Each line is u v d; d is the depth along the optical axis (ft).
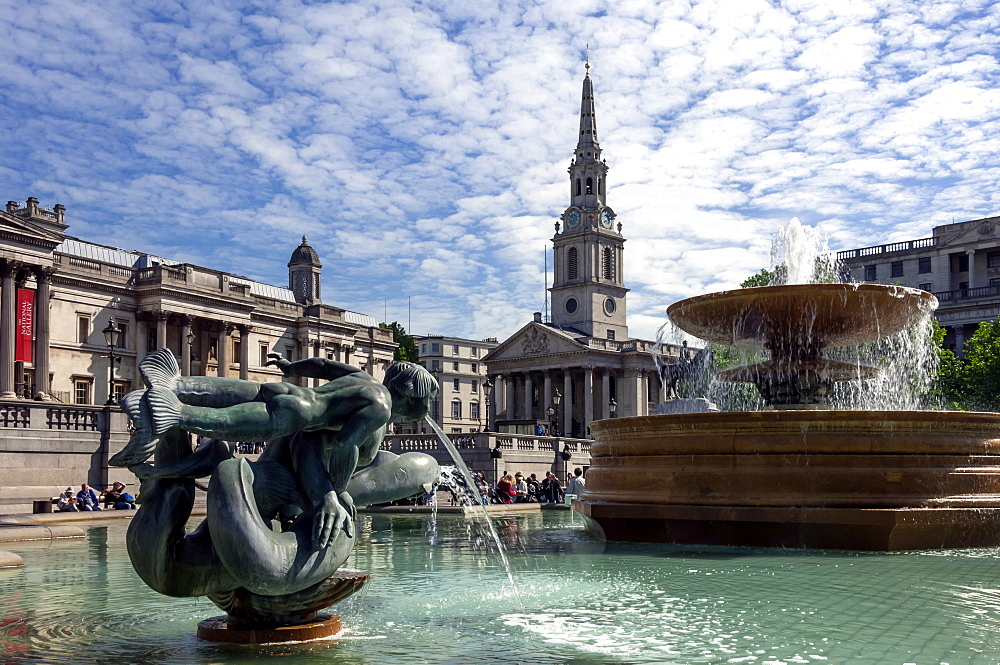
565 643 16.72
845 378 54.75
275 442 17.44
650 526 37.04
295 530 15.94
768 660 15.24
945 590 22.93
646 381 335.67
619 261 362.74
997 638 16.97
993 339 178.09
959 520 33.47
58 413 86.89
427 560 31.76
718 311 49.11
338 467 16.53
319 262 315.17
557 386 349.00
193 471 16.08
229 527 14.99
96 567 30.55
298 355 261.24
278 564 15.24
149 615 20.12
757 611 20.01
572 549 34.88
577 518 63.26
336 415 16.78
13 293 179.01
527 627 18.30
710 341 55.52
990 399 167.02
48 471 84.99
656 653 15.80
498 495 89.81
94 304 205.87
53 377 195.31
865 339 51.16
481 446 142.61
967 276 262.67
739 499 34.73
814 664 14.96
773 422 34.76
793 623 18.56
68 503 71.72
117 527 53.62
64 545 40.91
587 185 361.92
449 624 18.71
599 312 348.38
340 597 17.40
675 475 36.47
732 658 15.39
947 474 34.37
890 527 32.32
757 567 28.04
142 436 15.03
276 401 16.16
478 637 17.28
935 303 48.55
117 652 15.99
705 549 34.12
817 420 34.22
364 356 295.07
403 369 18.69
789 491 34.22
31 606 21.52
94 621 19.34
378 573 27.71
